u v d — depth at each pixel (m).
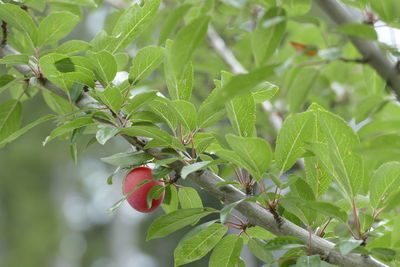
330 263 0.78
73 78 0.82
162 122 0.84
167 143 0.80
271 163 0.78
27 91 0.96
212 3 0.81
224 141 0.81
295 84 0.79
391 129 0.78
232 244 0.83
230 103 0.80
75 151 0.85
